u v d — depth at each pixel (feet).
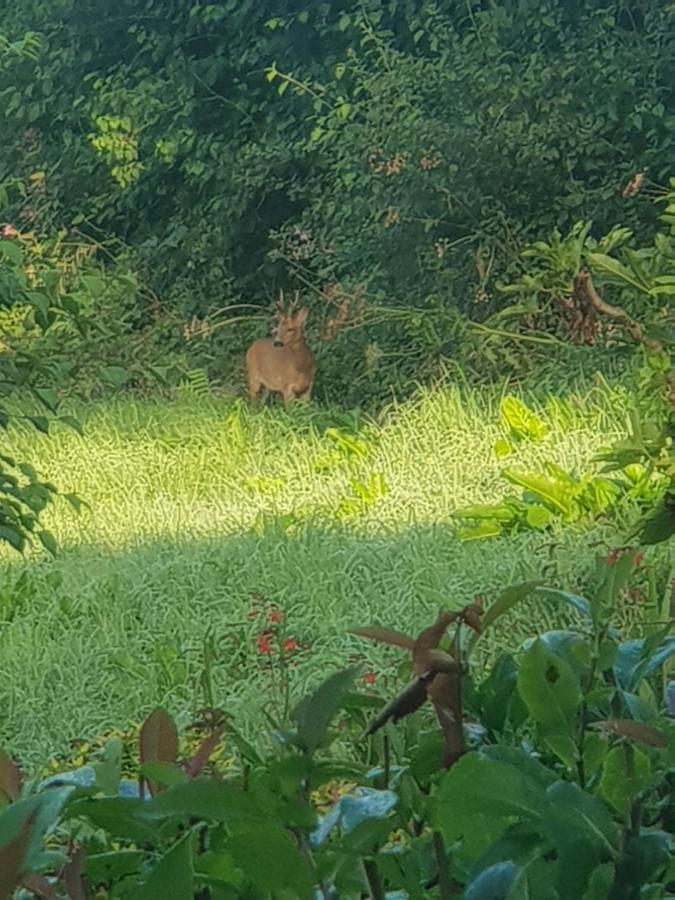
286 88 55.83
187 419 40.29
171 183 57.26
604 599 5.45
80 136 58.95
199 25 56.85
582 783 5.07
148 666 20.15
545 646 5.15
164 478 34.04
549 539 24.86
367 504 29.63
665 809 5.22
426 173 46.96
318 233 52.44
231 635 20.57
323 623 21.35
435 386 39.32
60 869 4.99
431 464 32.07
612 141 48.34
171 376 45.73
